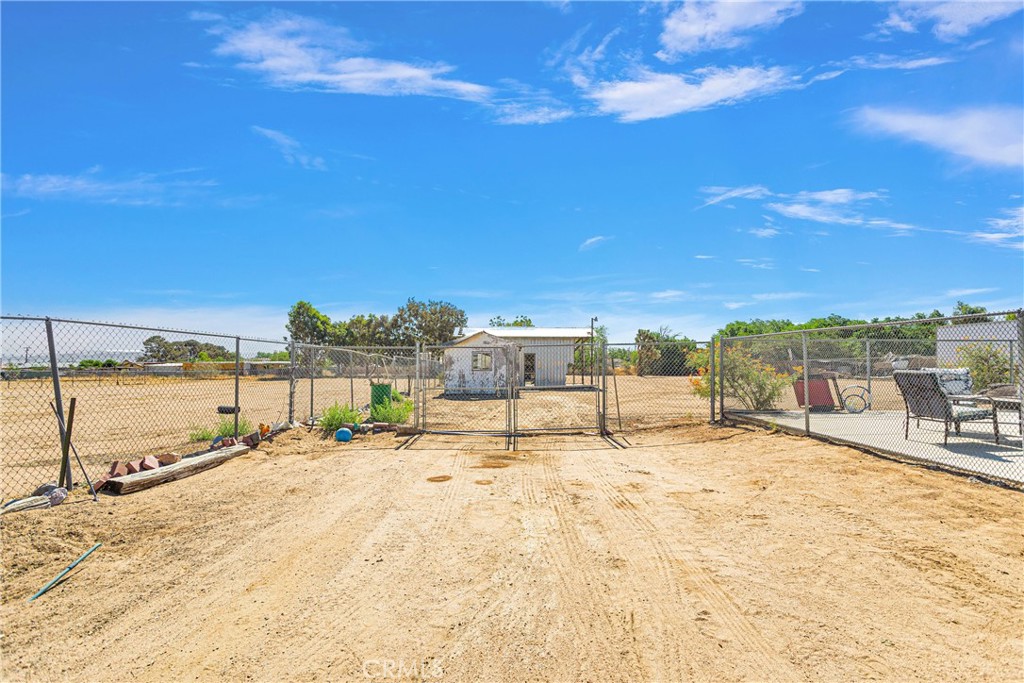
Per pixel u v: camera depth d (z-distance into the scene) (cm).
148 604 419
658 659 340
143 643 366
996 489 654
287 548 530
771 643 356
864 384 1742
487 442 1147
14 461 925
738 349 1360
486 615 400
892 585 432
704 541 540
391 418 1374
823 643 355
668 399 2089
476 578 463
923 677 317
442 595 432
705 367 1672
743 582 446
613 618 393
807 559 487
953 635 361
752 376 1337
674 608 406
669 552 514
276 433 1166
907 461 810
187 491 727
